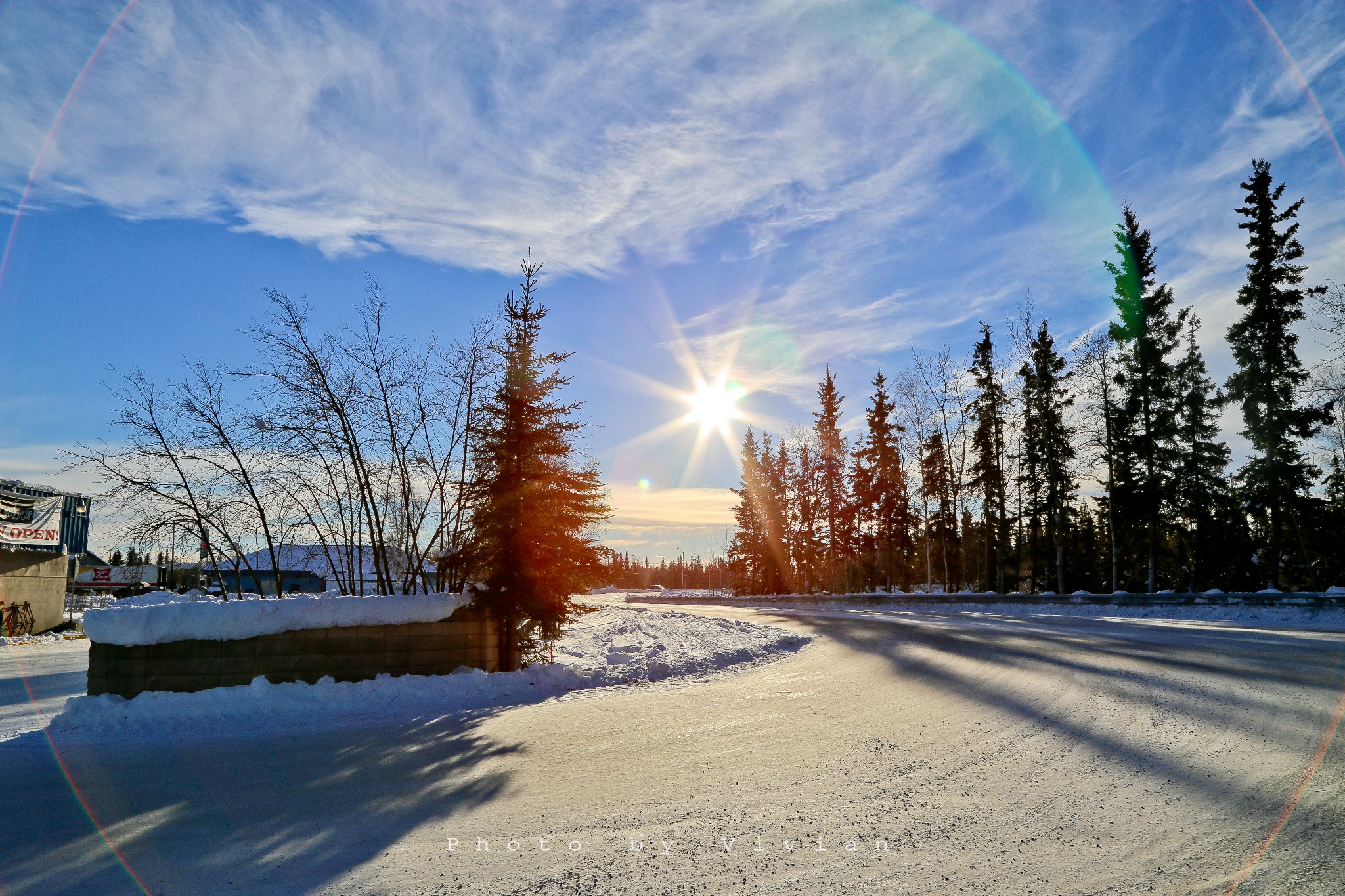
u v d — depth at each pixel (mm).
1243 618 21641
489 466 13875
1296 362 30078
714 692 11805
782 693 11523
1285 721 7793
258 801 6113
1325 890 4059
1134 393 33625
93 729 9000
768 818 5562
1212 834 4930
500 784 6574
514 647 13328
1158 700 9133
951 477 43938
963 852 4777
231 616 10656
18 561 29250
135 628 10250
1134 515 35156
